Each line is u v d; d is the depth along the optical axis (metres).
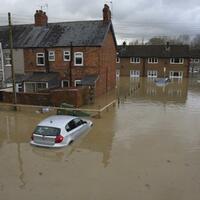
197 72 77.25
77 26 33.72
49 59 32.62
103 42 30.86
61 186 10.21
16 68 33.81
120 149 14.33
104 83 33.75
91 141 15.55
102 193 9.70
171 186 10.21
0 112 23.31
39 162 12.55
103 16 32.94
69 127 14.87
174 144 15.21
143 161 12.65
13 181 10.62
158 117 21.97
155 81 49.62
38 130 14.39
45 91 26.78
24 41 33.91
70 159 12.88
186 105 27.69
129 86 43.28
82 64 31.41
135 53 60.47
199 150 14.24
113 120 20.70
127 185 10.27
